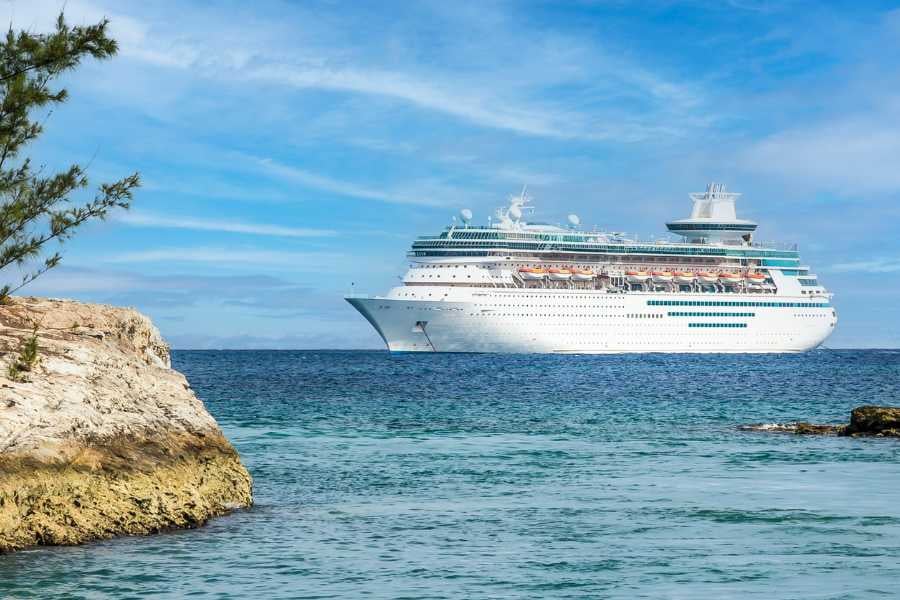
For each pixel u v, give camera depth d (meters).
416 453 39.88
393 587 18.84
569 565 20.61
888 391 85.75
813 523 25.08
